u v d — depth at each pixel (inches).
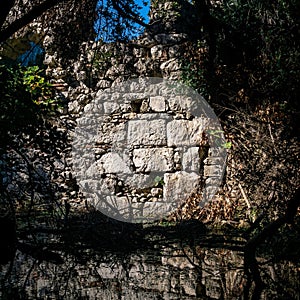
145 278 142.3
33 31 322.3
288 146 225.0
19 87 167.6
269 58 243.6
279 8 239.1
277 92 238.4
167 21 300.8
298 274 142.5
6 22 272.5
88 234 207.2
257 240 160.1
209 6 258.4
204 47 271.0
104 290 128.2
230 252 181.6
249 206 245.4
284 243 175.9
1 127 162.1
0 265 156.9
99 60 316.5
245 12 252.4
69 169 323.3
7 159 182.4
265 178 229.3
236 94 254.4
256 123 241.6
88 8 258.7
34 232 195.9
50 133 185.2
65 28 273.0
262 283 133.0
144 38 309.9
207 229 244.8
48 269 152.3
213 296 121.5
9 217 190.2
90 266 158.9
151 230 238.7
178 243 203.5
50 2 164.1
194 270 151.3
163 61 307.6
